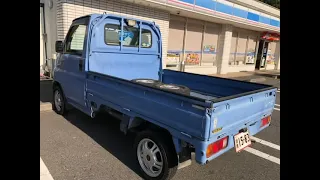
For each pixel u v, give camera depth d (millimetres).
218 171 3336
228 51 13969
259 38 17656
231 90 3885
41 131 4336
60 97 5156
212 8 10672
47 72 8875
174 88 3387
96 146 3854
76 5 7223
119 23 4344
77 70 4309
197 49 12500
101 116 5215
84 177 3006
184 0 9195
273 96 3414
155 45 4969
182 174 3227
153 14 9133
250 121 2969
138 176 3092
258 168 3453
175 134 2578
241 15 12734
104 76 3539
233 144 2721
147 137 2918
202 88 4320
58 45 4793
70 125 4699
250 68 17562
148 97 2848
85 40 4051
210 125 2277
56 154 3529
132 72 4672
